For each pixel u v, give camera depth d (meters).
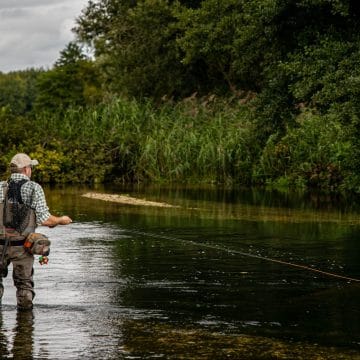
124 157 29.02
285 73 18.98
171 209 17.91
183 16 35.31
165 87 40.19
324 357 5.59
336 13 17.22
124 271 9.50
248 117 23.16
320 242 12.24
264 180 27.39
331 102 17.25
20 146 29.02
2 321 6.69
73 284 8.60
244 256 10.80
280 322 6.82
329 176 24.73
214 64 37.03
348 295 8.12
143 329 6.44
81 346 5.86
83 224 14.65
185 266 9.93
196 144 28.17
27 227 7.09
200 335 6.24
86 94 60.06
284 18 18.72
